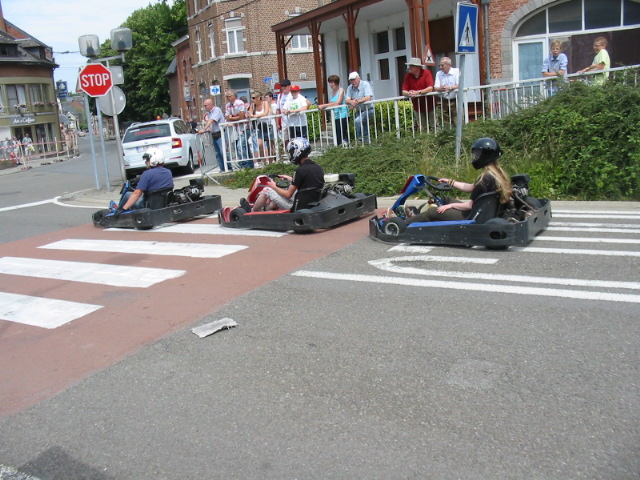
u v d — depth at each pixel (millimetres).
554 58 12953
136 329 5695
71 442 3867
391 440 3562
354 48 18266
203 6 40500
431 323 5176
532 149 10797
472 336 4852
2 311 6590
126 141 19375
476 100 12578
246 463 3469
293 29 22062
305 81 38562
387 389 4148
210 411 4078
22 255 9320
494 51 16109
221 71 38656
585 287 5703
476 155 7102
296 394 4191
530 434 3504
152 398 4336
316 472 3324
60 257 8922
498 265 6598
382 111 13023
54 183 21031
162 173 10555
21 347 5531
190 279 7129
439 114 12523
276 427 3809
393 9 18594
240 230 9594
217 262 7766
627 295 5422
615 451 3293
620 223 8164
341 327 5270
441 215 7637
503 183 7012
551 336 4730
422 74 12773
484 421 3672
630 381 3986
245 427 3842
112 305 6461
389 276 6527
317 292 6238
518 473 3176
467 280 6180
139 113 81750
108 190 16156
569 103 10711
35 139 58062
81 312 6328
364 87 13445
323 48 24500
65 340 5598
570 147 10211
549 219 8008
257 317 5699
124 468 3535
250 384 4398
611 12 15109
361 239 8242
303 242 8391
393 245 7777
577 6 15320
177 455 3613
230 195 13266
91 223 11727
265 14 37562
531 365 4305
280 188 9289
